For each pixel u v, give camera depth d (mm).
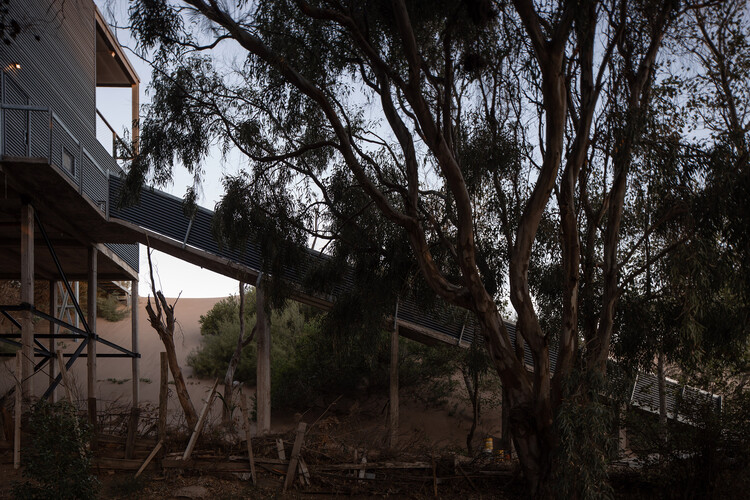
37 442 8883
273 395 24203
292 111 13227
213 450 11602
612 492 9672
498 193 12664
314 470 11453
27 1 14523
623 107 10734
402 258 13789
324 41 12406
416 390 25000
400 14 10297
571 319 10586
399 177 14445
